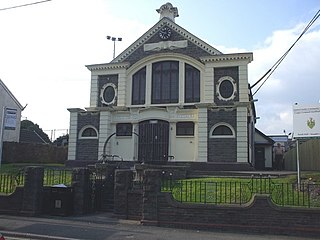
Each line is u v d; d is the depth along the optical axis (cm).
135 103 2861
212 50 2716
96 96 2927
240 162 2409
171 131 2648
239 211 1111
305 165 2795
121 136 2780
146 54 2873
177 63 2802
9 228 1132
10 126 1289
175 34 2823
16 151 3462
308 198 1127
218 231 1108
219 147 2472
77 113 2875
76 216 1352
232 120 2473
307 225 1061
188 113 2631
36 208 1352
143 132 2709
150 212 1188
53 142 5147
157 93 2812
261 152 4147
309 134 1299
